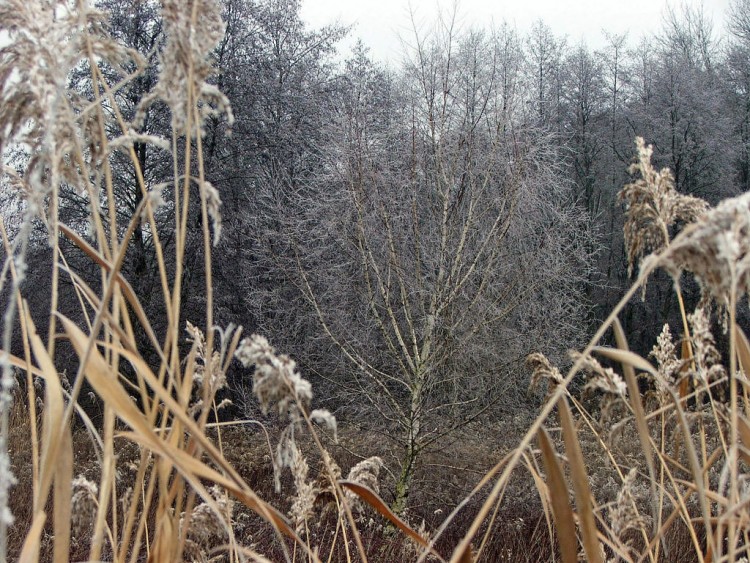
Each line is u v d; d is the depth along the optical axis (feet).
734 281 2.81
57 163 3.17
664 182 4.14
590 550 3.20
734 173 77.56
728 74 83.25
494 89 34.60
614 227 77.25
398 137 36.17
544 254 32.71
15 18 3.06
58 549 2.89
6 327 2.50
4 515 2.45
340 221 32.53
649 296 72.74
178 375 3.51
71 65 3.35
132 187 49.67
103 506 3.22
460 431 34.63
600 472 24.71
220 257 51.78
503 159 33.30
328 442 33.81
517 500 30.81
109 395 2.87
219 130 52.80
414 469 31.53
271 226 37.01
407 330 35.78
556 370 5.06
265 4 59.06
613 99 85.56
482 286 31.24
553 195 36.04
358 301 34.47
